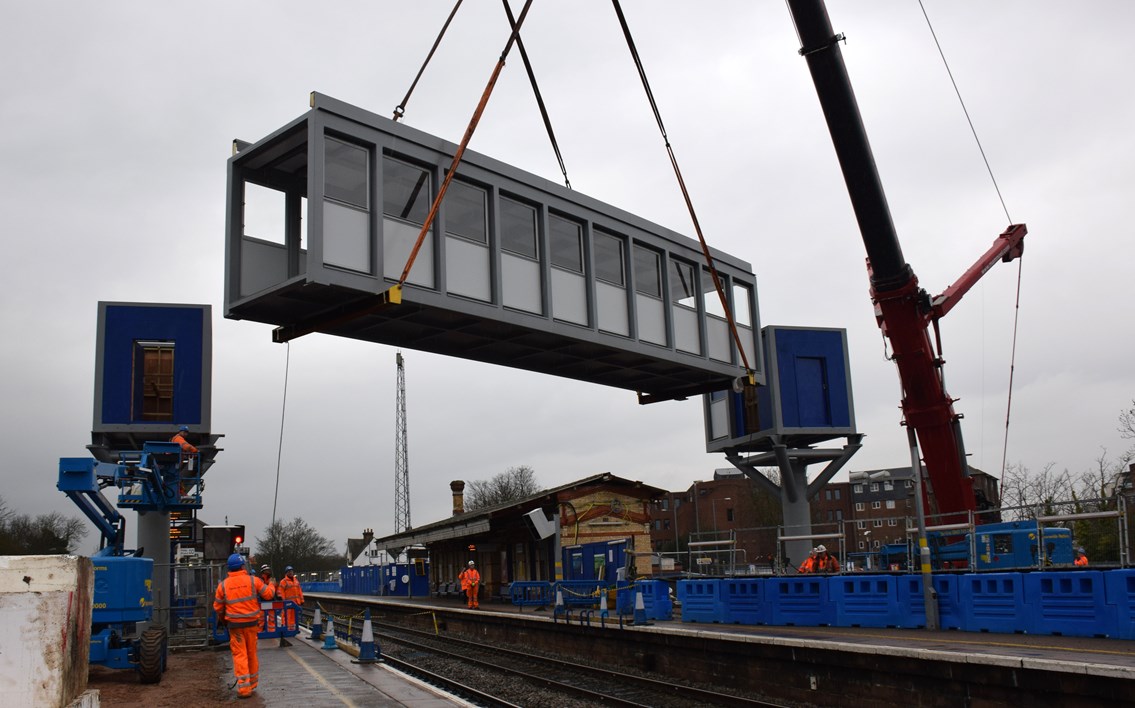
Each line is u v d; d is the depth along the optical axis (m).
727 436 37.91
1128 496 16.62
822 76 17.70
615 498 35.81
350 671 16.64
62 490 17.30
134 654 15.83
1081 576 15.09
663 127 22.27
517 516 36.38
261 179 19.73
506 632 29.05
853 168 18.73
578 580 29.94
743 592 21.44
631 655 21.38
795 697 15.95
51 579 5.66
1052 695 11.66
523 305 21.39
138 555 18.86
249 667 13.67
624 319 23.97
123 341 27.78
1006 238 25.45
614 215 23.80
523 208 21.94
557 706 16.56
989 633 16.27
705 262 26.94
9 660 5.26
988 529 20.77
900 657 13.69
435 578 52.22
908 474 95.44
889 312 20.91
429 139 19.59
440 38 19.30
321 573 98.62
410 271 19.05
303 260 20.22
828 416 36.44
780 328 36.53
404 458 110.75
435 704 12.86
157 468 21.77
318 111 17.69
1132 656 12.30
